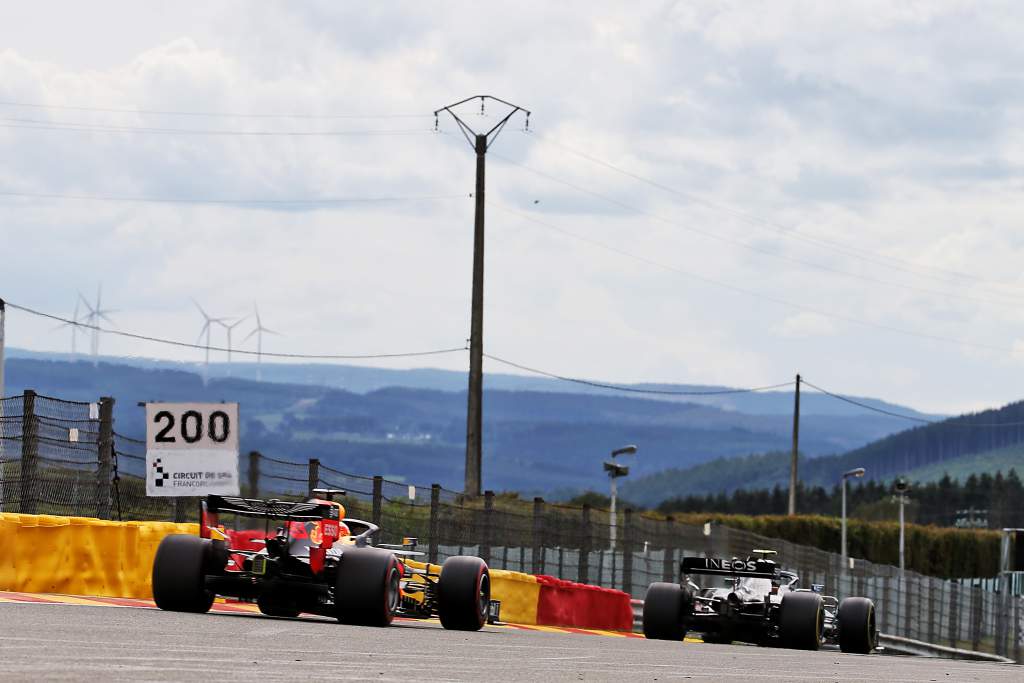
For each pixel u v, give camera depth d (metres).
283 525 52.59
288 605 56.22
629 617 101.81
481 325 149.50
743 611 81.50
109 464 64.56
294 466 75.19
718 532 140.00
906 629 162.12
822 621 80.44
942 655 154.00
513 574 83.00
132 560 60.34
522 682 32.97
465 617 56.94
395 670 33.81
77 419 63.44
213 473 68.50
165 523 62.12
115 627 39.78
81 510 63.41
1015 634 179.00
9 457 60.00
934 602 180.62
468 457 146.50
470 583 56.88
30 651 31.20
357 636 44.91
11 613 41.66
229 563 51.56
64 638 34.88
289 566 50.91
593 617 95.12
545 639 57.44
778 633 80.06
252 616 53.03
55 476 61.75
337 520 53.09
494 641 50.75
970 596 190.00
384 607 50.59
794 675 43.22
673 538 126.19
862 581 161.88
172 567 49.88
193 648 35.28
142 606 52.34
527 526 95.94
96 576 58.91
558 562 99.75
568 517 102.12
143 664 30.52
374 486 80.19
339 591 50.41
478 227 151.50
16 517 56.25
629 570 111.12
